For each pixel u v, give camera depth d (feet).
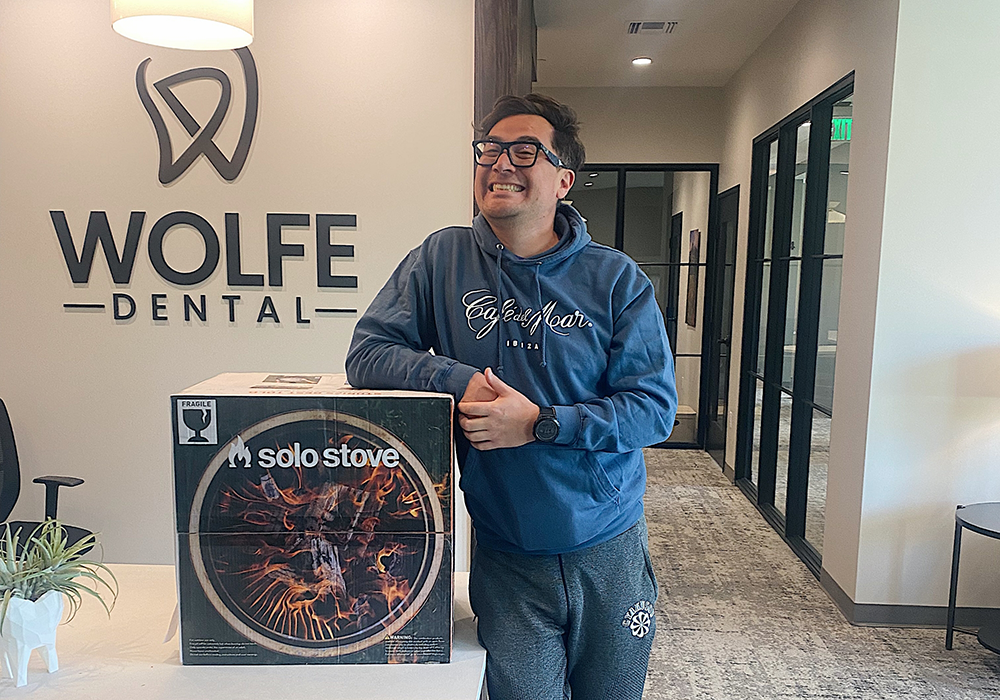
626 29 14.65
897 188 9.07
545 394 4.07
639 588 4.33
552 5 13.24
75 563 3.71
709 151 19.61
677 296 20.34
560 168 4.07
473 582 4.33
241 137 8.90
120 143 8.91
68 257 9.05
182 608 3.64
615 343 4.09
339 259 9.11
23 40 8.79
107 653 3.81
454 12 8.75
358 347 4.09
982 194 8.96
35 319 9.19
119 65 8.80
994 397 9.23
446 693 3.47
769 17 13.88
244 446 3.52
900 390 9.39
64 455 9.40
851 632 9.63
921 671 8.62
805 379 12.84
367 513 3.59
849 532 10.09
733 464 17.33
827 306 11.78
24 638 3.45
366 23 8.79
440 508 3.59
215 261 9.07
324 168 8.98
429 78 8.84
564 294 4.09
